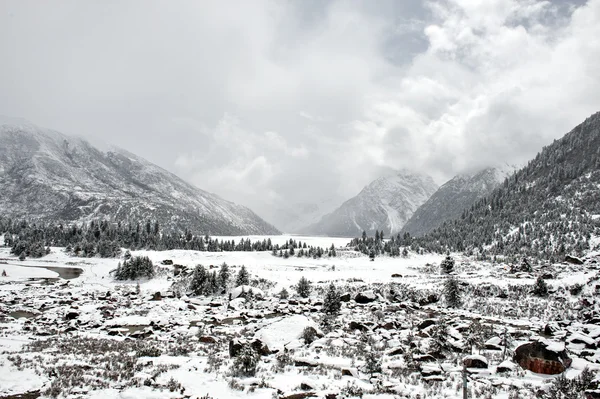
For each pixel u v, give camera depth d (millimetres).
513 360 25984
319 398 17094
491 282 76562
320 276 92125
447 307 56875
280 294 63062
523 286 68562
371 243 165250
